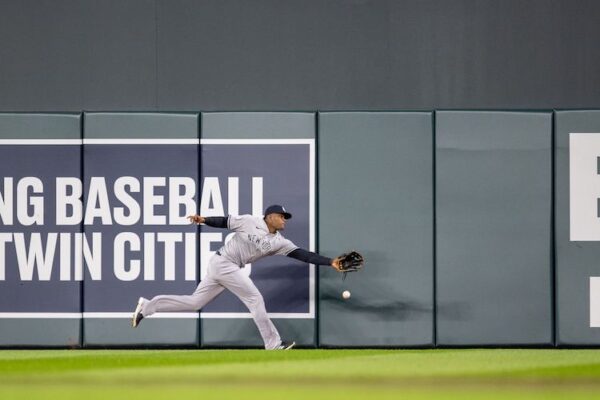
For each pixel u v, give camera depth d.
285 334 46.25
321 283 46.22
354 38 50.16
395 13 50.19
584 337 45.94
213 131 46.78
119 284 46.62
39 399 27.23
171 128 46.88
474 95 50.12
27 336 46.53
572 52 50.12
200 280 46.53
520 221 46.31
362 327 46.16
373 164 46.56
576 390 29.48
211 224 44.97
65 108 50.16
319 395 28.08
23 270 46.72
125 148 46.91
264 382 31.70
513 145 46.41
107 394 28.39
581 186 46.22
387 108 50.12
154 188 46.78
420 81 50.12
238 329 46.28
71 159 46.94
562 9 50.12
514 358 40.91
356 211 46.44
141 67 50.25
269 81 50.22
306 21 50.25
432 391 29.17
